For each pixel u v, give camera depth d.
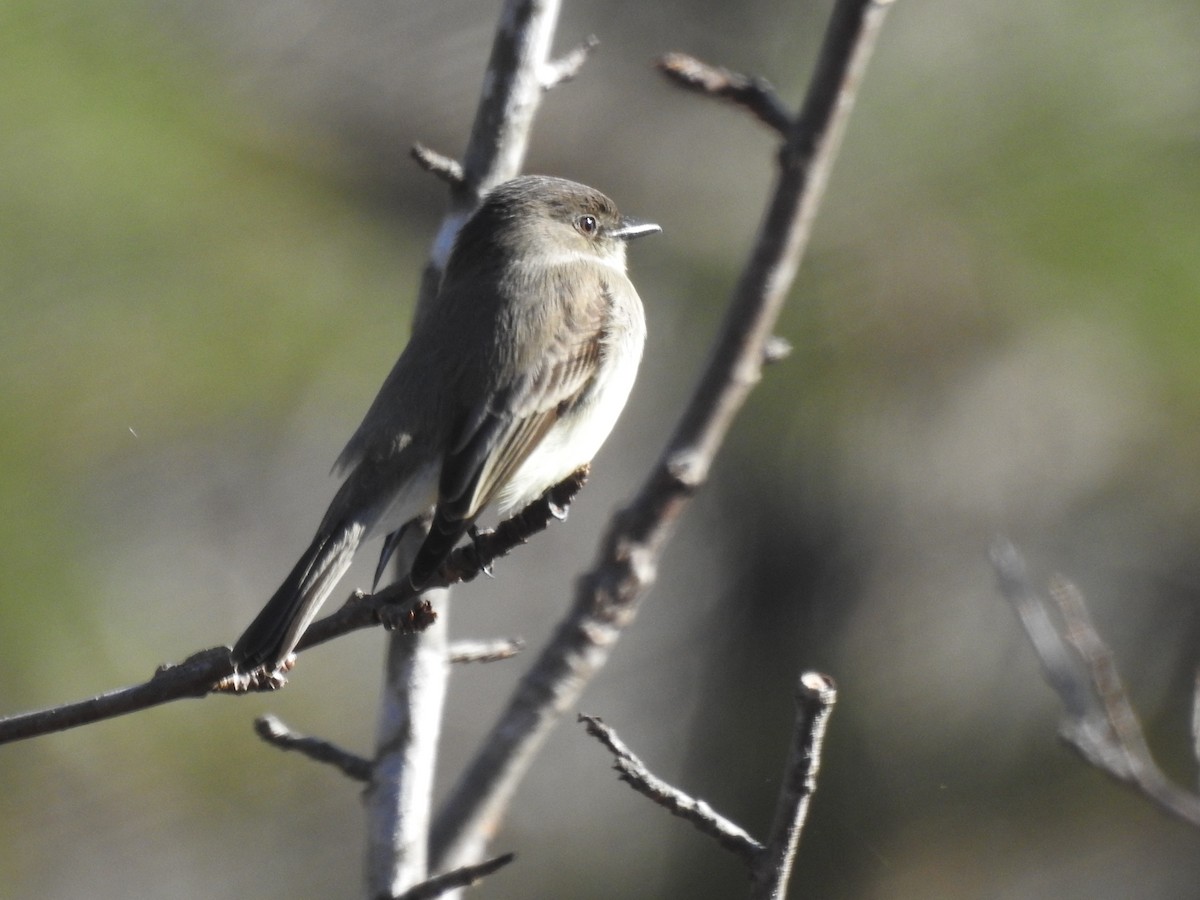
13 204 12.71
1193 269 13.23
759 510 14.62
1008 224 13.65
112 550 12.98
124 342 12.84
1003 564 7.53
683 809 4.83
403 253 14.47
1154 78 13.81
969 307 13.71
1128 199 13.45
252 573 13.57
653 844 14.73
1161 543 14.04
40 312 12.75
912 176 14.08
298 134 14.84
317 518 13.81
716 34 17.66
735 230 16.56
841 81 6.05
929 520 14.42
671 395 15.77
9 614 12.20
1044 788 13.71
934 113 14.20
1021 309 13.57
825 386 14.02
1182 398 13.45
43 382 12.72
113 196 12.91
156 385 12.87
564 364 7.29
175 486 13.18
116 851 12.81
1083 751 7.08
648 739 14.95
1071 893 13.40
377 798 6.34
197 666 5.29
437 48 16.61
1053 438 13.91
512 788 7.09
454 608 15.72
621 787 14.92
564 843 14.67
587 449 7.56
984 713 13.97
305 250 13.79
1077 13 14.18
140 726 12.93
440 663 6.56
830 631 14.55
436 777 14.84
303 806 13.43
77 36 13.42
